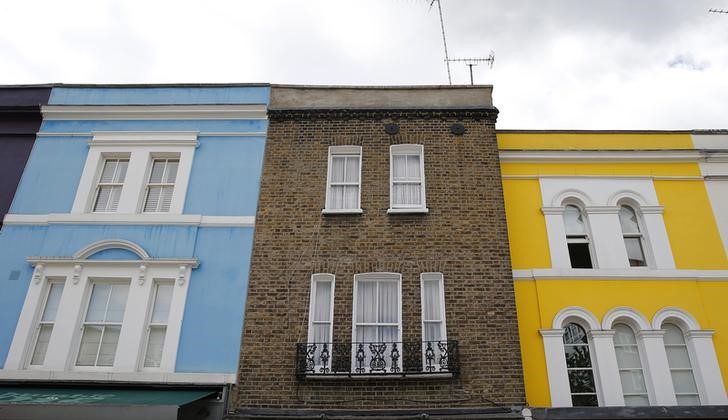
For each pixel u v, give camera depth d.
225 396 9.12
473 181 11.09
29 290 10.23
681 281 10.61
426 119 11.88
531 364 9.90
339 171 11.58
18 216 11.02
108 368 9.71
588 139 12.25
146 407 7.99
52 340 9.78
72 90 12.59
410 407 9.05
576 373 10.05
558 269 10.68
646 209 11.43
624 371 10.07
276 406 9.14
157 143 11.77
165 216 10.85
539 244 11.07
